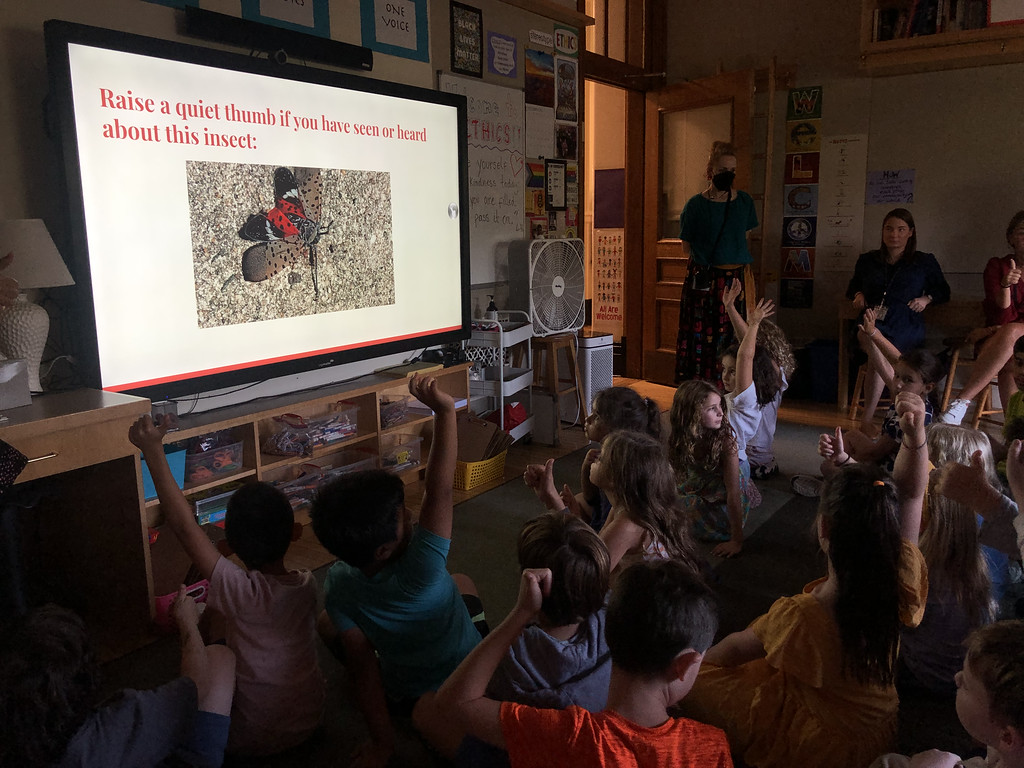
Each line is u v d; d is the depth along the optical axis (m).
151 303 2.65
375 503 1.61
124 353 2.59
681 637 1.14
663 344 6.05
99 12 2.55
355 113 3.30
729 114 5.43
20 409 2.11
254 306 2.99
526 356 4.54
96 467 2.34
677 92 5.65
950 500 1.88
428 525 1.65
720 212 4.81
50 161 2.46
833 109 5.46
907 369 3.02
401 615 1.68
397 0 3.64
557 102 4.81
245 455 2.99
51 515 2.49
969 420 4.81
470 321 4.04
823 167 5.55
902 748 1.82
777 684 1.60
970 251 5.21
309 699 1.81
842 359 5.09
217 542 2.67
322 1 3.29
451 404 1.63
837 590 1.53
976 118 5.05
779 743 1.58
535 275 4.39
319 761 1.80
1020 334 4.30
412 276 3.67
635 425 2.53
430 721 1.57
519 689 1.45
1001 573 2.12
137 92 2.54
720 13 5.75
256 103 2.92
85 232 2.41
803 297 5.76
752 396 3.14
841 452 2.27
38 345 2.31
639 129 5.94
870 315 3.53
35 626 1.12
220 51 2.76
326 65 3.32
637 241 6.11
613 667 1.22
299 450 3.14
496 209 4.38
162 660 2.24
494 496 3.57
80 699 1.13
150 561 2.34
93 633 2.39
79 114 2.38
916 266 4.79
